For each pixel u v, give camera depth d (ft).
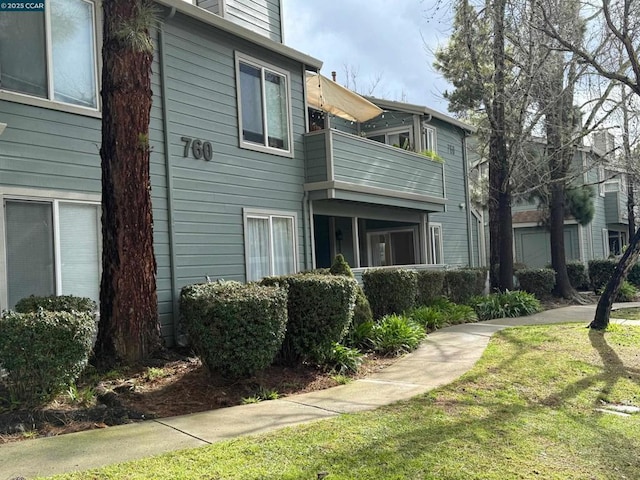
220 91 34.17
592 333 31.99
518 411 18.17
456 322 39.32
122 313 23.53
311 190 39.86
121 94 23.57
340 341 26.32
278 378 22.50
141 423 17.02
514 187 50.65
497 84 46.73
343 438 15.07
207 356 21.15
